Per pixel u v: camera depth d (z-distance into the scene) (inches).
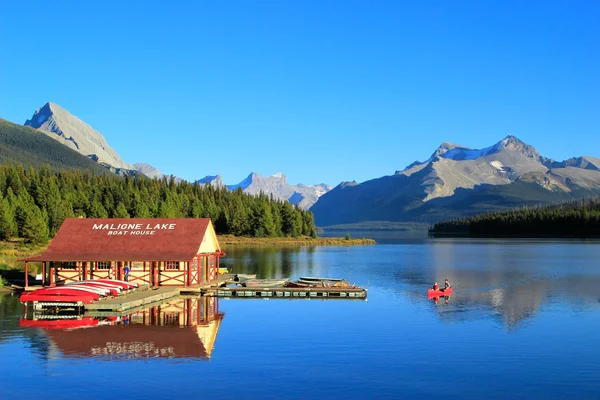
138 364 1407.5
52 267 2763.3
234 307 2279.8
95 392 1214.3
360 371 1363.2
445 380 1298.0
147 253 2755.9
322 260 5162.4
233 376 1320.1
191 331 1784.0
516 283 3255.4
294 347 1581.0
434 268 4293.8
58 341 1642.5
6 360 1445.6
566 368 1392.7
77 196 7440.9
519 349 1574.8
